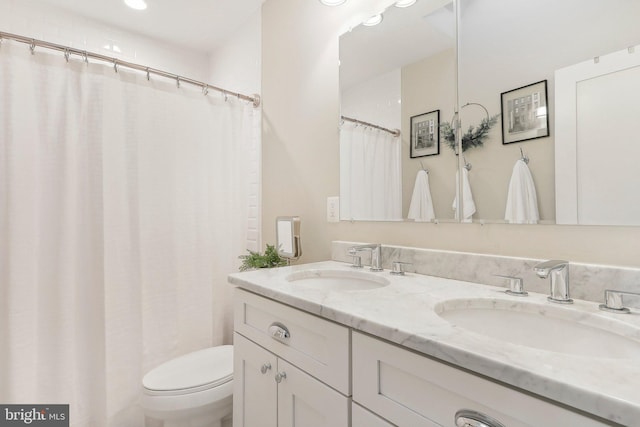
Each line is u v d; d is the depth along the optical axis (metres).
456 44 1.08
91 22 2.06
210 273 1.77
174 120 1.67
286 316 0.86
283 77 1.80
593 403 0.37
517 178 0.93
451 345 0.50
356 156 1.39
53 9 1.92
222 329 1.85
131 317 1.51
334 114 1.50
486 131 1.00
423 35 1.17
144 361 1.54
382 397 0.61
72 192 1.38
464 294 0.83
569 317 0.70
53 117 1.34
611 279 0.73
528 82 0.91
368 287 1.14
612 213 0.77
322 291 0.86
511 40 0.95
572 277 0.78
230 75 2.29
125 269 1.50
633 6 0.75
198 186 1.74
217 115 1.84
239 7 1.99
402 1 1.24
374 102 1.32
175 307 1.64
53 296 1.33
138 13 2.02
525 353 0.47
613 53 0.77
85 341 1.40
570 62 0.84
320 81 1.56
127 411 1.48
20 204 1.26
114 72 1.49
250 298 1.00
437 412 0.53
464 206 1.04
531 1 0.91
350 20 1.43
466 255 0.99
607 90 0.78
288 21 1.77
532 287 0.86
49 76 1.33
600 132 0.79
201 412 1.24
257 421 0.96
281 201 1.81
